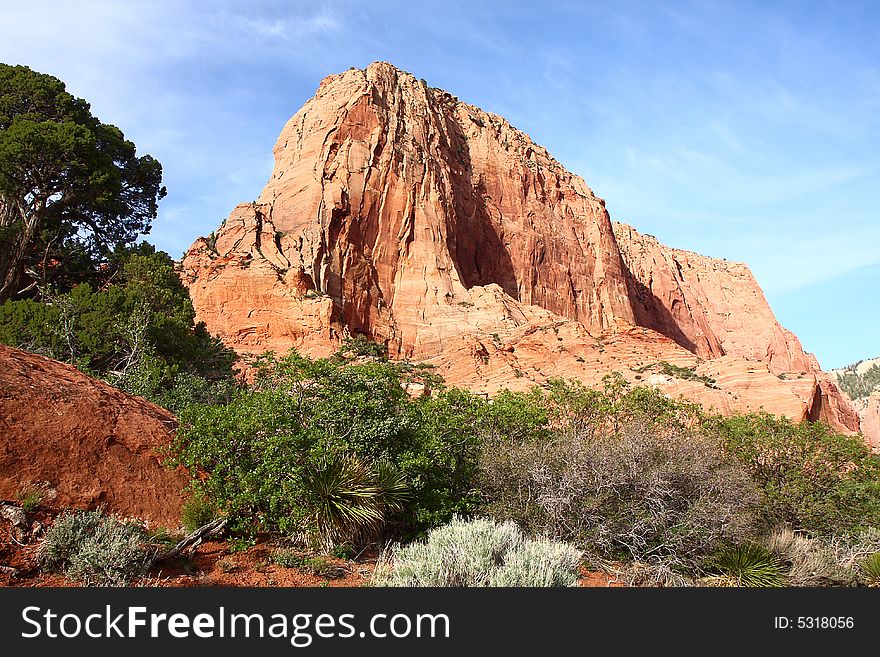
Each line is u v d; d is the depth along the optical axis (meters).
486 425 18.80
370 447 13.13
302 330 79.38
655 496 14.08
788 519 19.23
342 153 101.81
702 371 61.88
